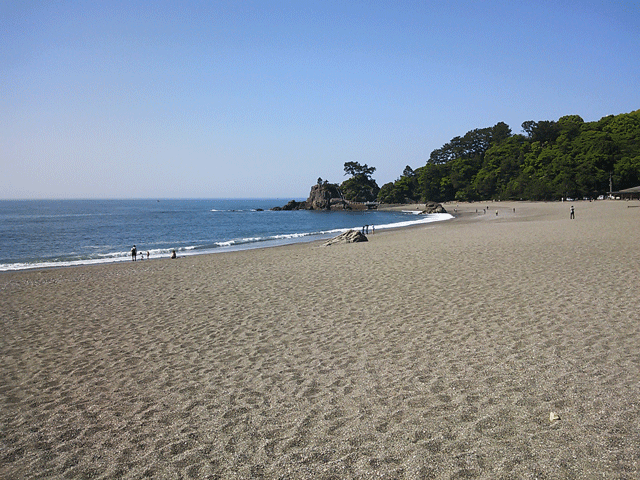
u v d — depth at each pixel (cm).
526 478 293
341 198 13825
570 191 8500
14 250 3275
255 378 527
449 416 393
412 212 10706
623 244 1486
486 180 11125
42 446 393
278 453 353
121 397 495
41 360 643
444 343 604
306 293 1015
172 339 714
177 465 346
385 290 983
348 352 597
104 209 14400
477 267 1202
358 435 372
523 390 437
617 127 10406
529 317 700
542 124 11281
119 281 1403
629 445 325
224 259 1975
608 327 624
